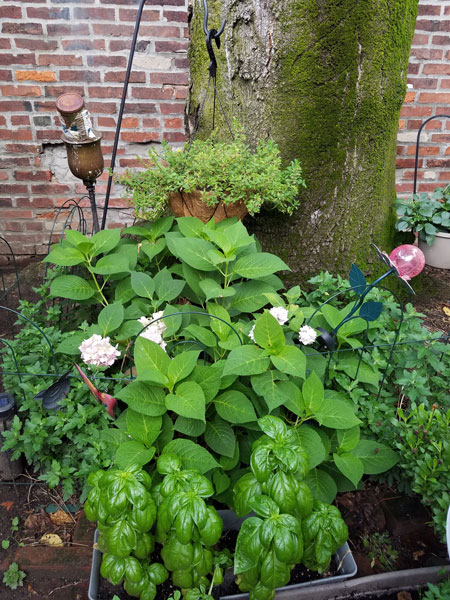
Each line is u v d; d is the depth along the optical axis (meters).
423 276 2.91
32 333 1.88
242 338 1.67
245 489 1.31
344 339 1.73
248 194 1.91
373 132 2.14
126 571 1.28
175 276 2.26
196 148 1.96
